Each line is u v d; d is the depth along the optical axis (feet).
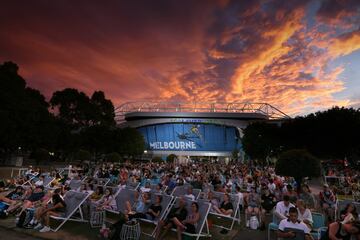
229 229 31.50
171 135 369.71
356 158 151.43
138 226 26.53
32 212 30.30
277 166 61.52
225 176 70.18
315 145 143.23
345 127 132.98
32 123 145.48
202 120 354.74
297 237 21.12
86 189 43.50
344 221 25.96
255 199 38.55
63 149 197.88
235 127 350.02
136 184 50.88
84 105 249.96
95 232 28.45
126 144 234.17
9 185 58.39
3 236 26.32
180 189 44.11
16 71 142.72
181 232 26.27
